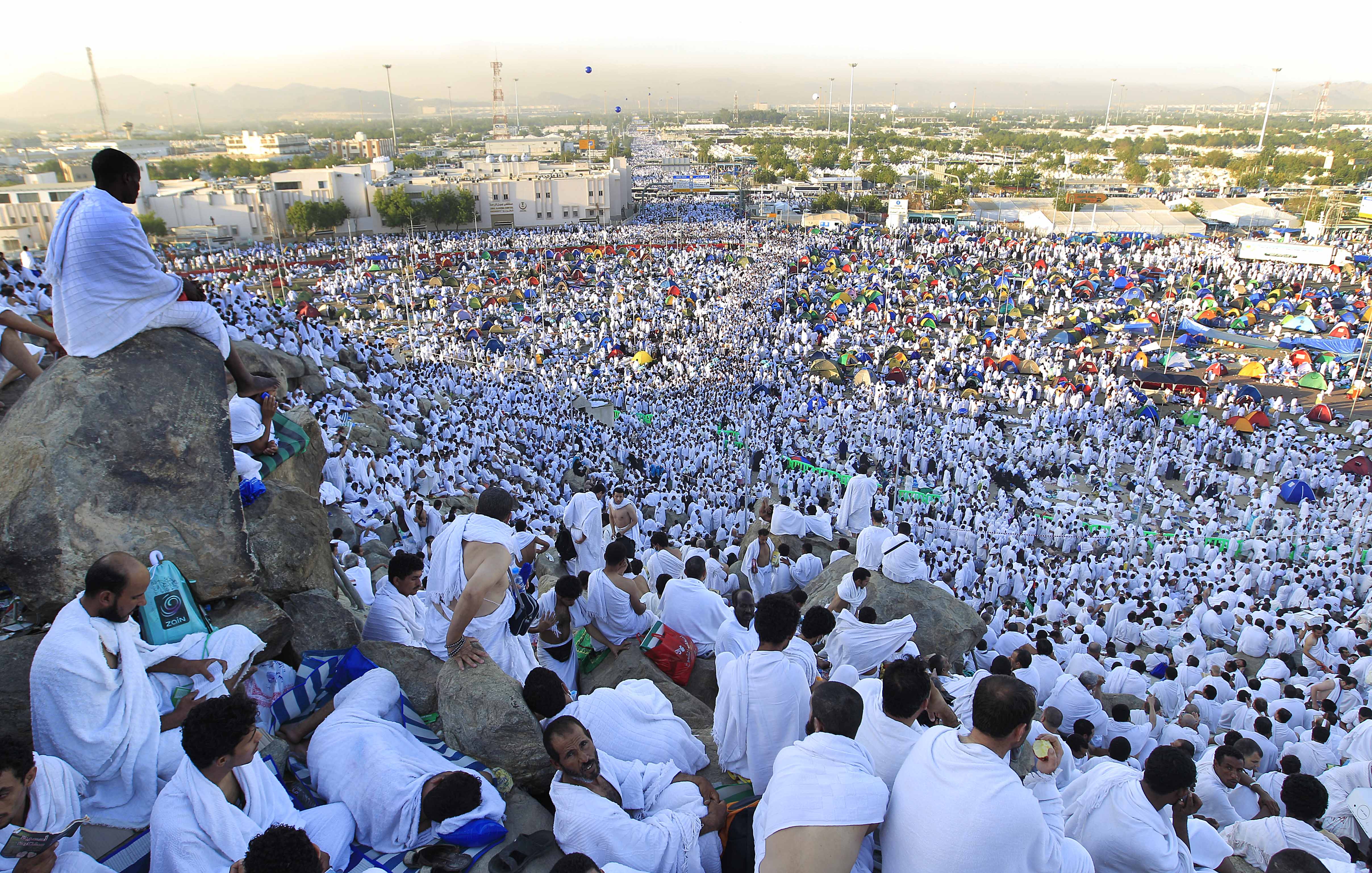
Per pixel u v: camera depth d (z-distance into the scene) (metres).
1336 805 8.35
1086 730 8.45
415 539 16.27
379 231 94.50
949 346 50.72
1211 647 17.22
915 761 4.39
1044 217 89.06
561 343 52.16
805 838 4.14
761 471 32.09
